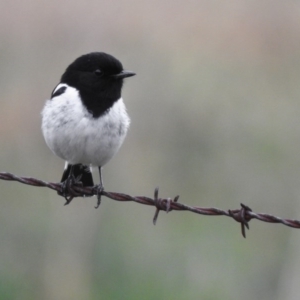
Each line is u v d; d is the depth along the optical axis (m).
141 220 17.00
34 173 16.77
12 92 17.91
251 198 17.77
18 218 16.48
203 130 17.91
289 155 17.89
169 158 17.75
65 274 16.14
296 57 19.66
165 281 16.19
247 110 18.19
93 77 9.23
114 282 16.19
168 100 18.05
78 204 16.81
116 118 9.25
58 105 9.16
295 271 16.78
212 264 16.61
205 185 17.73
